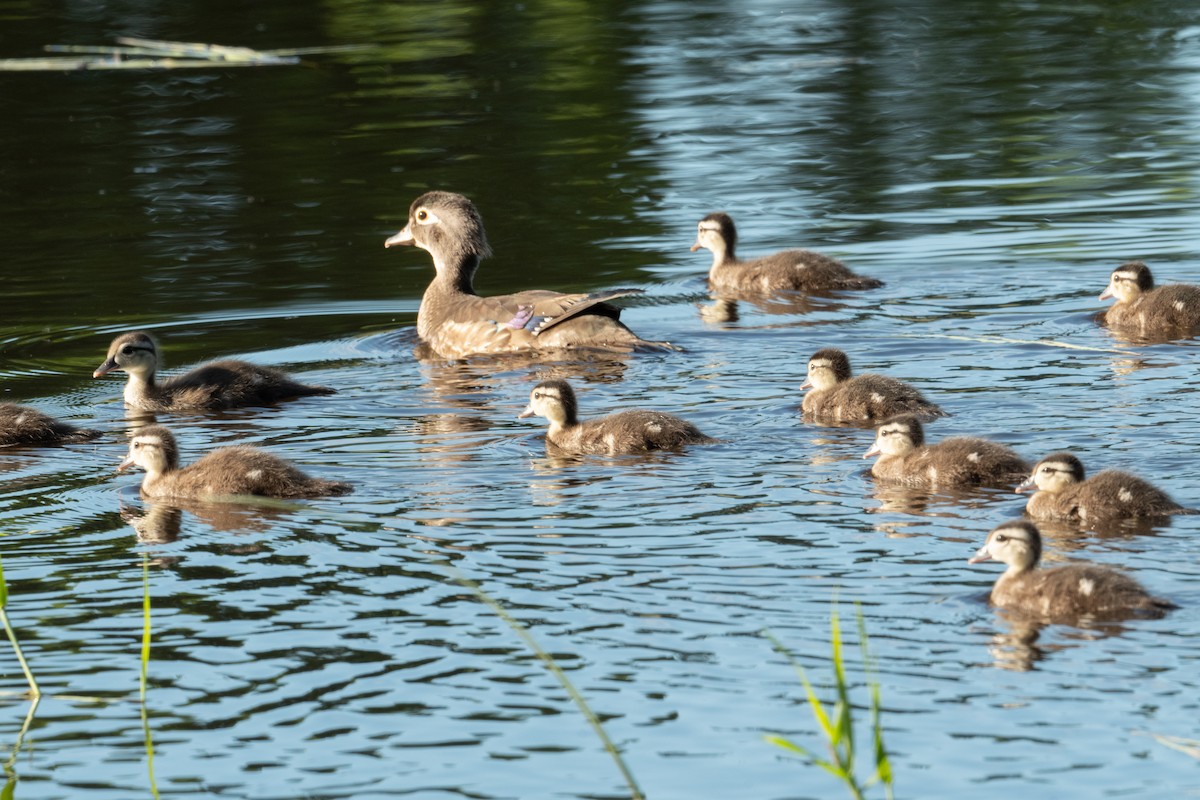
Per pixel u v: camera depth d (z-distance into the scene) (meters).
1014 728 10.05
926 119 33.69
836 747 8.67
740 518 14.09
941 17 44.12
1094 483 13.95
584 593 12.36
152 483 15.57
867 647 11.22
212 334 21.98
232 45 40.50
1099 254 24.34
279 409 18.73
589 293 21.66
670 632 11.60
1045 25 42.62
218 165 31.03
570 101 35.59
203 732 10.39
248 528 14.20
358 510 14.62
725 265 24.20
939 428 16.80
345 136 33.00
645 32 42.66
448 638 11.62
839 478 15.38
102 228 27.19
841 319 21.83
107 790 9.74
